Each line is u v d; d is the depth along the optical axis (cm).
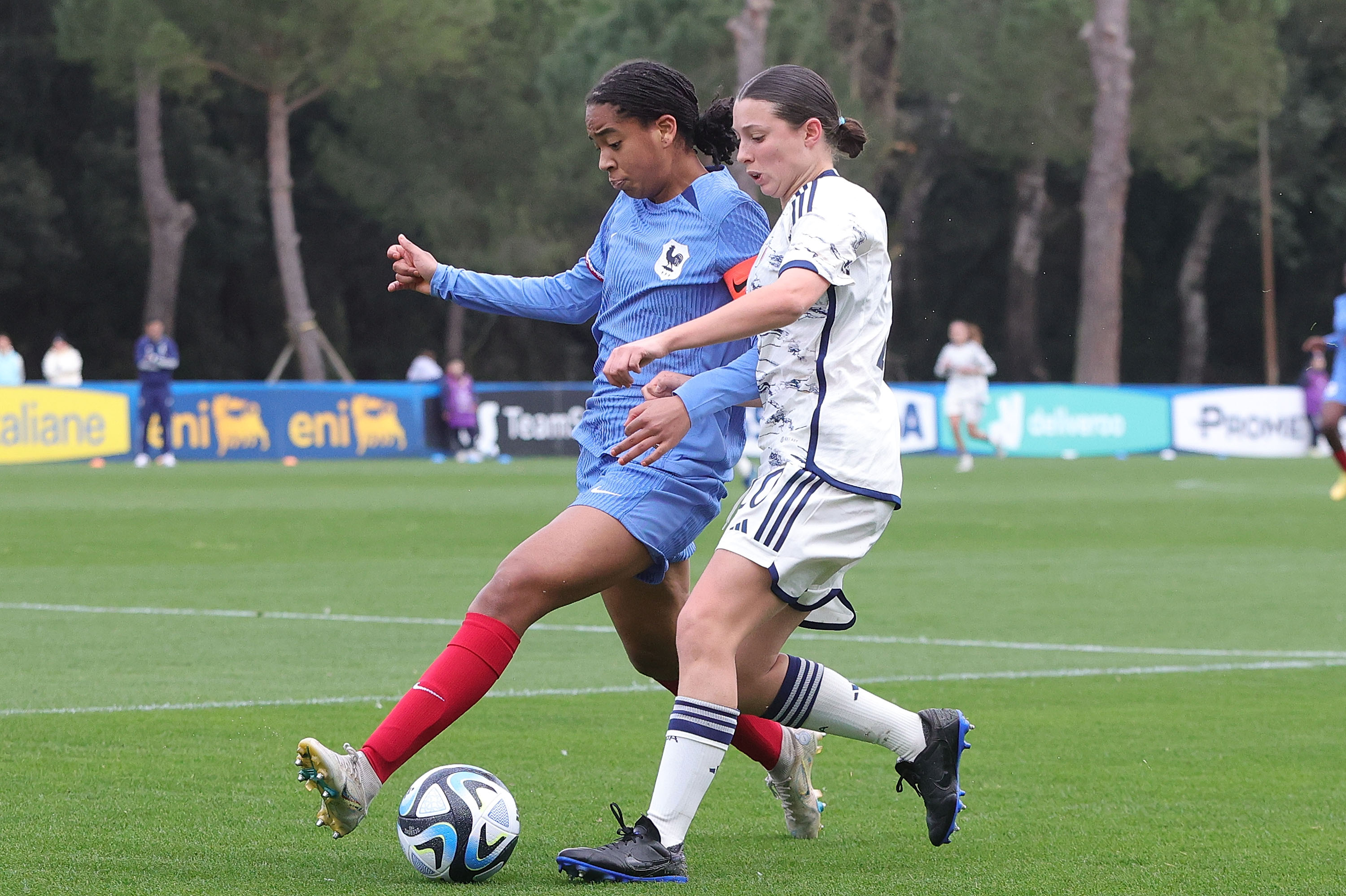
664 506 1686
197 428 11469
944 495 7925
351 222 18650
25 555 4916
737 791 2030
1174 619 3666
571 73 15762
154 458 11338
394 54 14388
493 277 1895
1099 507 7181
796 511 1559
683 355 1738
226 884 1504
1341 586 4288
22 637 3256
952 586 4291
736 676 1575
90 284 17762
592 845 1705
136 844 1662
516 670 2928
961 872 1591
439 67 15400
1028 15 16375
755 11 12912
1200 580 4441
